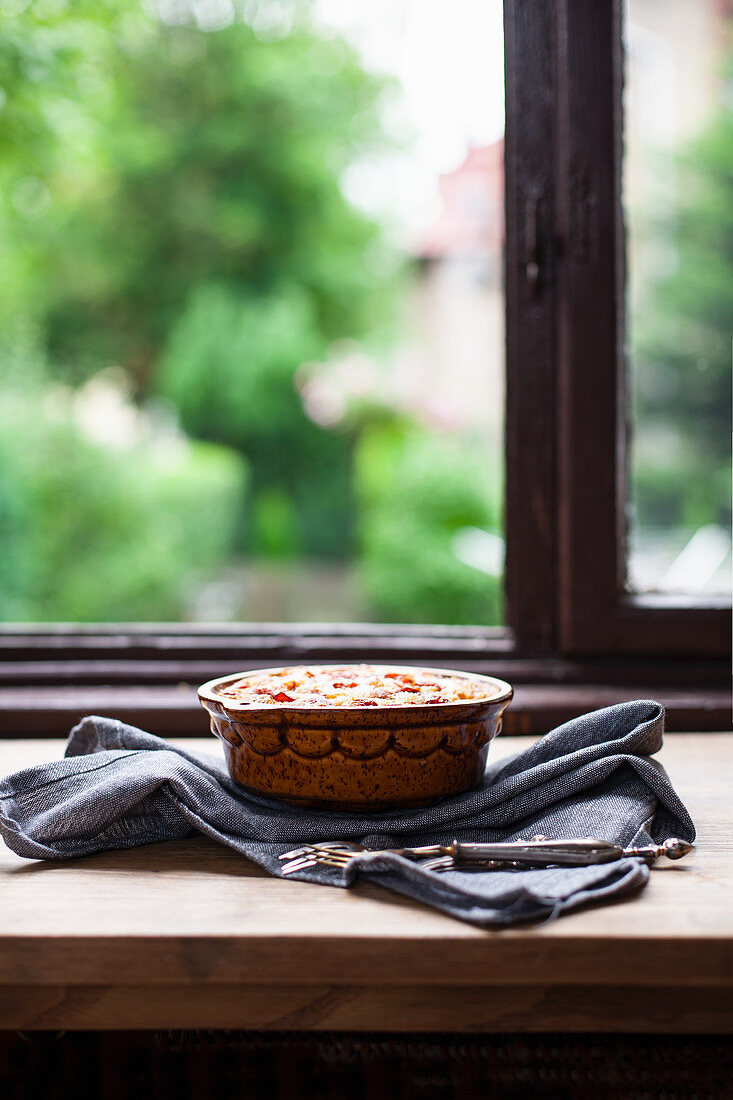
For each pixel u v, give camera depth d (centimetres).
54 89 255
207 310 809
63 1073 75
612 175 111
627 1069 70
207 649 117
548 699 105
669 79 155
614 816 68
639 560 129
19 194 674
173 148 779
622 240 113
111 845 69
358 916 58
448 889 57
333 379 797
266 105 779
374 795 68
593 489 112
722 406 147
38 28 237
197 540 566
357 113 805
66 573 429
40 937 55
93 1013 58
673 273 152
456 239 934
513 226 114
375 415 807
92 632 118
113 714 104
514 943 54
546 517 115
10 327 484
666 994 57
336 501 839
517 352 114
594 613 113
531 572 116
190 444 837
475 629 118
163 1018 58
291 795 69
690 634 113
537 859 63
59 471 424
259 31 777
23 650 116
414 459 446
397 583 429
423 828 68
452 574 423
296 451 841
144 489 483
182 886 62
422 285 949
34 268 742
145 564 479
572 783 70
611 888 59
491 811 70
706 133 159
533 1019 57
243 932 55
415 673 81
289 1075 73
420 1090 71
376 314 883
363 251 855
